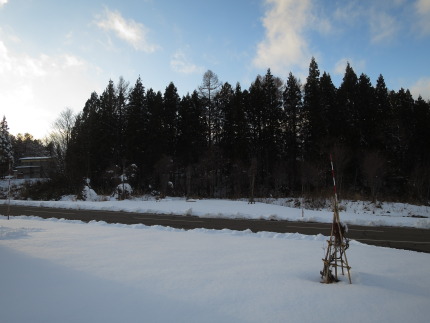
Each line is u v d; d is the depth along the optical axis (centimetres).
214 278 537
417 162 3959
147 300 430
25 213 1872
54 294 449
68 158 4250
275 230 1347
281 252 788
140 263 633
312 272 598
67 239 903
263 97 4641
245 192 4134
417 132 4238
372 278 559
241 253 767
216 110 4938
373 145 4041
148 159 4216
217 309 402
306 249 835
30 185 4475
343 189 3472
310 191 3672
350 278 543
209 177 4194
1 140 6856
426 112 4294
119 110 4719
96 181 4269
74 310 394
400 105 4488
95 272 561
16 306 405
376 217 1955
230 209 2298
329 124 4175
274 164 4434
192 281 517
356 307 416
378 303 432
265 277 550
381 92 4453
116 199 3422
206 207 2397
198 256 716
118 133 4612
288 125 4662
